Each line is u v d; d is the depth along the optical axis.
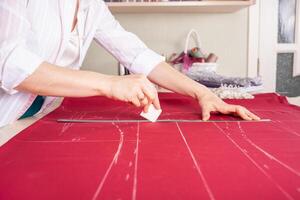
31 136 0.52
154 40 1.60
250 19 1.59
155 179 0.33
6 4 0.53
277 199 0.29
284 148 0.45
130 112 0.76
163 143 0.48
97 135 0.53
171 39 1.60
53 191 0.31
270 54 1.64
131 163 0.38
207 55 1.55
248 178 0.34
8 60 0.52
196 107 0.83
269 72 1.65
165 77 0.85
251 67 1.63
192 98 0.87
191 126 0.60
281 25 1.65
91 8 0.82
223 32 1.60
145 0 1.36
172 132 0.55
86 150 0.44
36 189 0.31
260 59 1.63
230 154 0.42
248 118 0.66
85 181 0.33
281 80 1.70
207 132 0.55
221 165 0.38
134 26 1.59
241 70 1.63
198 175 0.34
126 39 0.89
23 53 0.53
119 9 1.47
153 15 1.58
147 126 0.60
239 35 1.61
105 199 0.29
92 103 0.89
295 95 1.71
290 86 1.71
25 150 0.44
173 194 0.30
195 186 0.31
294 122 0.63
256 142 0.48
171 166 0.37
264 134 0.53
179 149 0.44
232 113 0.70
